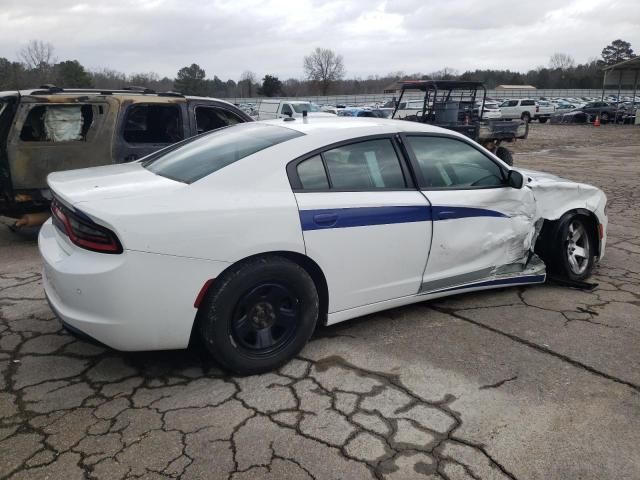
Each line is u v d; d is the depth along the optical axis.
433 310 4.13
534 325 3.90
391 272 3.61
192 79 74.00
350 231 3.32
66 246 2.96
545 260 4.77
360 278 3.47
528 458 2.50
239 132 3.77
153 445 2.53
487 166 4.17
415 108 23.92
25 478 2.30
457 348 3.53
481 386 3.09
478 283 4.16
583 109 37.31
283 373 3.19
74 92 6.07
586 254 4.86
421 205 3.65
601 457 2.52
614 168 13.92
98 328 2.78
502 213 4.13
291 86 84.12
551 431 2.70
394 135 3.72
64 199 2.90
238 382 3.08
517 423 2.75
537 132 29.48
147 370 3.19
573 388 3.08
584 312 4.15
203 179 3.03
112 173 3.45
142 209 2.76
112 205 2.77
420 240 3.68
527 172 5.19
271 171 3.15
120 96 5.98
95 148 5.77
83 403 2.85
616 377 3.21
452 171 3.96
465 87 14.05
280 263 3.07
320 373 3.20
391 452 2.52
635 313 4.14
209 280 2.88
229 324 2.99
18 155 5.46
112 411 2.78
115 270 2.68
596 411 2.87
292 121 3.84
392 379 3.14
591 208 4.75
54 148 5.60
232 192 3.02
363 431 2.66
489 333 3.76
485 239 4.06
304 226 3.13
